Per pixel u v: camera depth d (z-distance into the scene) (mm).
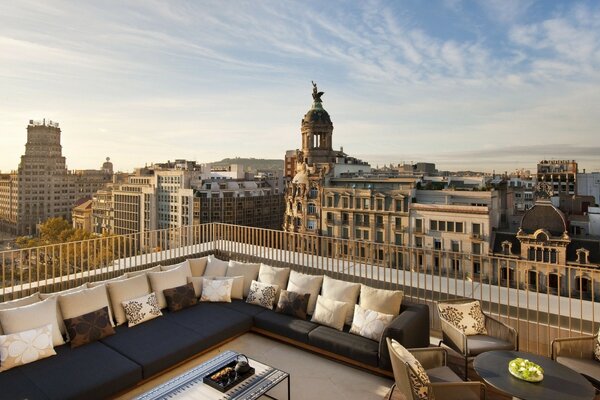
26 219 63594
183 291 5941
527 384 3135
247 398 3146
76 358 4113
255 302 6098
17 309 4254
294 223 44062
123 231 69125
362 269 8164
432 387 3070
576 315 5195
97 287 5070
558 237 22594
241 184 67062
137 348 4434
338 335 4949
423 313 4887
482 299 6000
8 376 3701
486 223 28047
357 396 4137
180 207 60594
